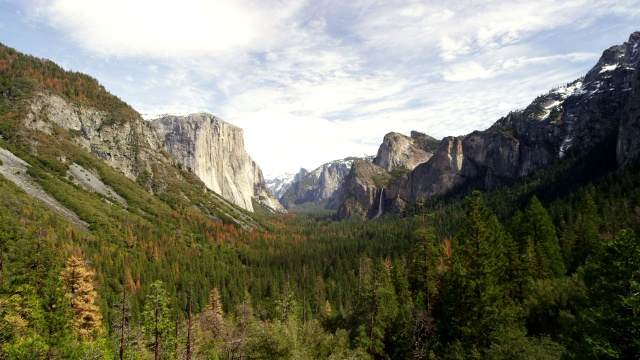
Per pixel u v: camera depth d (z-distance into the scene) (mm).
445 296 45062
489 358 31844
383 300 50531
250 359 38625
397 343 48188
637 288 22422
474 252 46281
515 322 38938
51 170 165250
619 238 24891
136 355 46969
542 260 57469
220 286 117375
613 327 23328
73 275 49344
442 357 38969
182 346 50375
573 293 40750
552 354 29641
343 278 124625
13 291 40656
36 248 43938
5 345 35656
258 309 93875
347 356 41531
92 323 49062
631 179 111062
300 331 47344
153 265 119125
